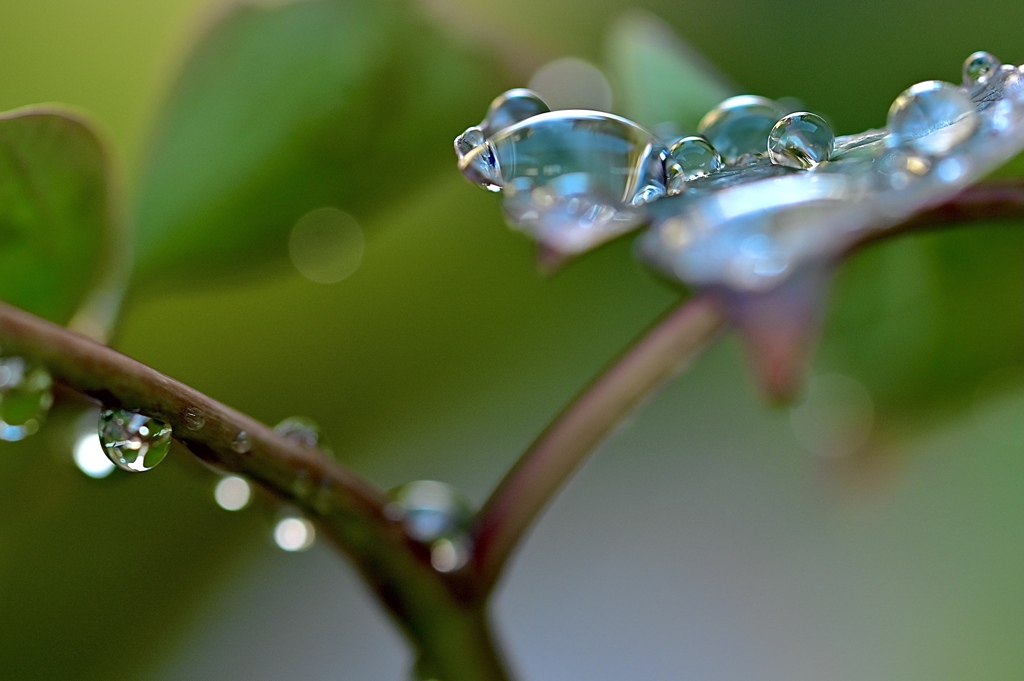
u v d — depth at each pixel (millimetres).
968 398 135
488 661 118
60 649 147
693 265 124
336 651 157
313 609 160
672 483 179
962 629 159
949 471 171
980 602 161
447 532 118
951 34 156
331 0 122
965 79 117
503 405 181
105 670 148
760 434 180
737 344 182
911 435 138
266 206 122
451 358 183
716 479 178
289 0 122
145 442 110
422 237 181
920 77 156
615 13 175
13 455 121
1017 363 133
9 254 115
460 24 123
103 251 116
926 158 115
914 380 135
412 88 123
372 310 180
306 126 122
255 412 173
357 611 161
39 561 148
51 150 114
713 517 174
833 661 160
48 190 114
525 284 184
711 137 117
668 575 170
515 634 166
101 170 115
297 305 176
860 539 170
